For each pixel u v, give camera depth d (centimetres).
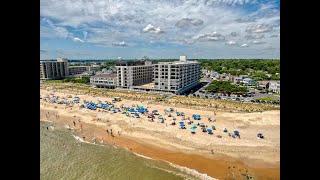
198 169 3012
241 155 3434
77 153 3331
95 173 2770
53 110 6100
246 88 7969
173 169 2984
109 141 4003
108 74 9769
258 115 5359
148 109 6022
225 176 2858
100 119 5300
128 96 7531
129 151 3553
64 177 2631
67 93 8138
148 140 4053
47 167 2839
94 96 7675
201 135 4228
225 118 5222
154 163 3134
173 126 4738
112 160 3145
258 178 2831
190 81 8638
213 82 9131
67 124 4988
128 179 2661
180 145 3816
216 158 3350
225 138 4069
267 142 3878
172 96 7438
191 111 5816
